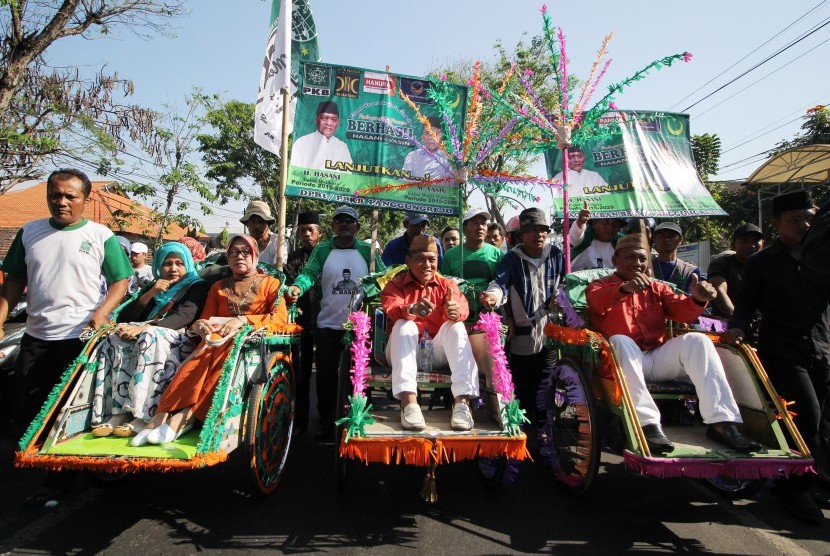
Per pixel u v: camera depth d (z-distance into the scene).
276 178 20.88
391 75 4.97
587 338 3.40
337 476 3.37
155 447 2.85
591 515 3.25
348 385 3.49
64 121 9.70
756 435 3.22
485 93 4.54
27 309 3.44
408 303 3.64
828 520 3.23
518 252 4.54
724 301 4.49
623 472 4.00
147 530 2.97
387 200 4.76
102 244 3.58
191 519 3.12
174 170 14.91
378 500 3.43
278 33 5.44
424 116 4.92
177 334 3.49
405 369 3.22
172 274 3.95
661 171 5.21
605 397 3.30
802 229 3.36
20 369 3.39
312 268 4.70
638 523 3.15
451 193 4.85
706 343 3.29
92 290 3.52
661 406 3.70
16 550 2.73
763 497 3.55
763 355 3.52
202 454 2.71
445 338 3.51
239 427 3.16
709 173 21.17
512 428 2.96
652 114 5.35
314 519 3.14
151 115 10.95
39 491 3.29
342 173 4.80
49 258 3.40
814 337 3.38
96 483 3.55
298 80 4.84
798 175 13.09
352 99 4.89
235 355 3.09
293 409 3.96
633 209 5.00
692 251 13.26
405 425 3.02
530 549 2.83
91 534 2.91
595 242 5.23
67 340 3.41
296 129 4.82
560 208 5.01
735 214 18.53
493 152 4.59
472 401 3.38
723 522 3.17
